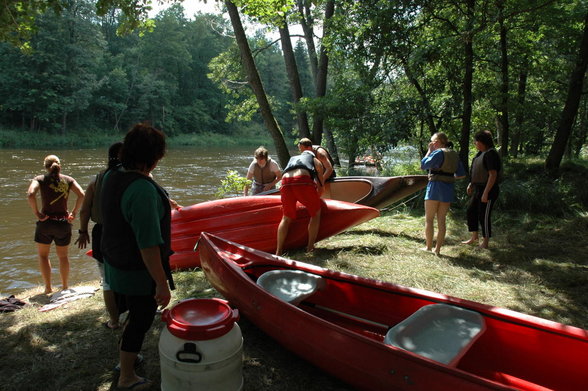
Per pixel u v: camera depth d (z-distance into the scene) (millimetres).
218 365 2480
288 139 70438
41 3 6199
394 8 10125
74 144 45625
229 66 16375
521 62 13828
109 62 58969
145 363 3166
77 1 46906
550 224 7488
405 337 2707
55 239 5332
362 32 10773
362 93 11320
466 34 9406
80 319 4000
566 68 14336
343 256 5871
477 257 5805
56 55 45969
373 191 7641
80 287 5406
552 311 4094
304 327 2965
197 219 5891
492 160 5996
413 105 10539
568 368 2719
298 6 15688
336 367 2785
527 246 6285
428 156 5887
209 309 2699
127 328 2719
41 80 45875
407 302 3424
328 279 3805
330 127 11992
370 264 5516
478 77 13344
